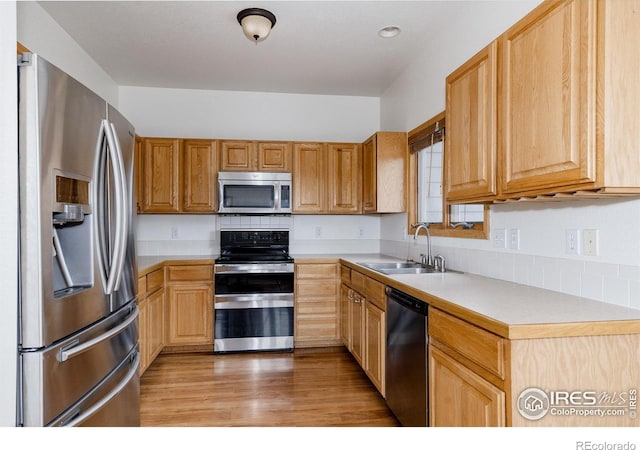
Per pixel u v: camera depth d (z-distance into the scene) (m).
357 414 2.43
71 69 2.96
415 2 2.46
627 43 1.21
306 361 3.38
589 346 1.25
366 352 2.81
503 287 1.92
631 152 1.22
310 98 4.32
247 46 3.10
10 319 1.20
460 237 2.60
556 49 1.36
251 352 3.62
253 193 3.79
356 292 3.15
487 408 1.32
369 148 3.71
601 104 1.21
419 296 1.85
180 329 3.57
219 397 2.66
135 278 2.01
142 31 2.86
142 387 2.82
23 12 2.35
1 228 1.16
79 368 1.46
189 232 4.12
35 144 1.25
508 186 1.64
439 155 3.04
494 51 1.73
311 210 3.93
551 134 1.39
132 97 4.05
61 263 1.52
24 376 1.24
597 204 1.56
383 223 4.25
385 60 3.37
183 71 3.63
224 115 4.19
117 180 1.68
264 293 3.63
